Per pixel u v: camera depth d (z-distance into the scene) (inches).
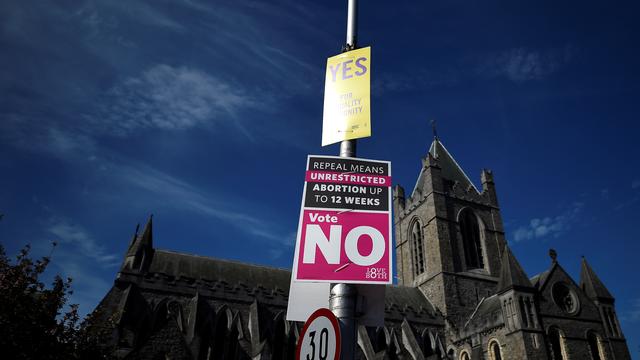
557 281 2017.7
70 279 1211.9
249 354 1915.6
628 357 1893.5
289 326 2071.9
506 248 2097.7
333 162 490.0
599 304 2016.5
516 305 1870.1
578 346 1847.9
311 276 429.7
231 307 2047.2
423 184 2918.3
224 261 2351.1
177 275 2085.4
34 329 1079.0
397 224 3112.7
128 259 2004.2
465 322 2362.2
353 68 546.6
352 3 597.0
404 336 2223.2
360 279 429.4
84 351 1176.2
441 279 2484.0
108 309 1801.2
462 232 2751.0
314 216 459.5
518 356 1793.8
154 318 1878.7
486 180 3061.0
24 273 1151.0
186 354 1497.3
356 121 515.5
